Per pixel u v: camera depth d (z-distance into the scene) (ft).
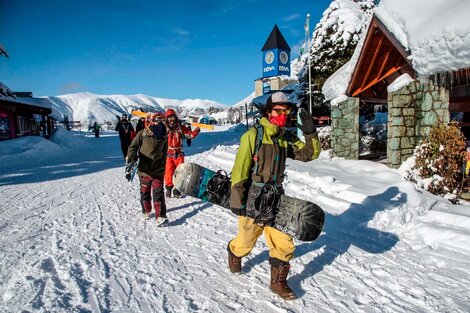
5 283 10.83
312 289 10.70
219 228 16.25
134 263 12.40
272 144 9.97
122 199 22.88
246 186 10.12
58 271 11.62
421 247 13.89
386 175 25.05
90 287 10.55
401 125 28.32
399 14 27.17
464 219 15.23
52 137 84.33
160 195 16.71
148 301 9.86
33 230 16.40
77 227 16.69
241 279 11.25
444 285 10.85
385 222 16.33
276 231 10.18
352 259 12.82
